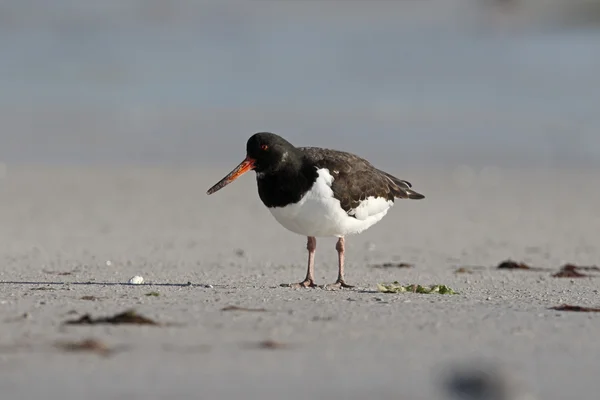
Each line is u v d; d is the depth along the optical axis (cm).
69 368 693
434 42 4081
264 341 786
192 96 3169
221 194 2139
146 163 2452
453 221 1866
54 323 839
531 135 2778
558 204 2059
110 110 2983
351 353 752
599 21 4350
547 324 874
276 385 661
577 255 1529
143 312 898
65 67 3472
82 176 2278
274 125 2822
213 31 4138
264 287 1120
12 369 689
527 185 2261
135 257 1416
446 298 1037
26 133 2702
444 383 663
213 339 790
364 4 4806
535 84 3388
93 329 818
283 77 3462
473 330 845
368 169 1164
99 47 3766
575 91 3284
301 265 1371
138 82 3325
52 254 1430
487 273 1327
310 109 3025
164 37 4000
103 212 1894
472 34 4225
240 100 3125
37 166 2372
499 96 3247
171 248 1520
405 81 3456
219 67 3578
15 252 1442
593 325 871
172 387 653
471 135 2777
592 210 1998
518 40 4112
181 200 2050
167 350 750
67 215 1850
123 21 4172
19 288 1075
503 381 655
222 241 1608
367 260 1445
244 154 2573
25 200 1998
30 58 3566
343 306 956
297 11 4628
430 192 2172
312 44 4022
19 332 801
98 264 1334
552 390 661
